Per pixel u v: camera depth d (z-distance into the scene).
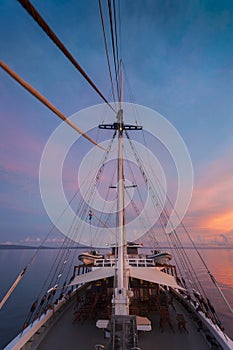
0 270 66.12
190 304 9.45
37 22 1.98
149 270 9.55
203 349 6.46
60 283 45.19
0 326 22.17
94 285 10.63
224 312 24.83
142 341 6.94
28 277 53.72
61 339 7.00
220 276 54.00
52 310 8.22
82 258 11.24
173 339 7.06
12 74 2.11
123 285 6.98
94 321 8.46
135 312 8.59
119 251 6.86
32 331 6.50
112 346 3.99
